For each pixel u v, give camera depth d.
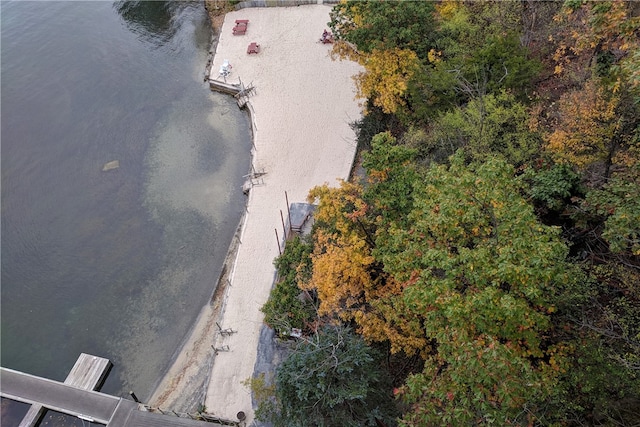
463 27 30.45
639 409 15.56
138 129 43.12
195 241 34.84
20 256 35.44
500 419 13.22
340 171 35.84
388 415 18.98
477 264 15.09
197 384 27.58
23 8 57.47
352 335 20.03
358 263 20.05
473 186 16.27
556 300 16.94
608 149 20.44
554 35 27.88
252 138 40.97
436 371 15.47
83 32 53.78
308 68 44.91
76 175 40.09
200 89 46.06
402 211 20.62
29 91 47.59
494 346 13.01
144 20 54.59
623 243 16.48
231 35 49.75
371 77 30.84
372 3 29.42
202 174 39.00
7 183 40.00
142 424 25.03
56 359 30.25
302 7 52.19
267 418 20.73
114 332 31.06
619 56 21.97
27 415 26.69
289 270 25.39
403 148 20.09
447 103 28.38
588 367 15.63
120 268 34.06
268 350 25.36
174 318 31.25
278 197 34.97
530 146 23.00
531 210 15.57
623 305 16.91
